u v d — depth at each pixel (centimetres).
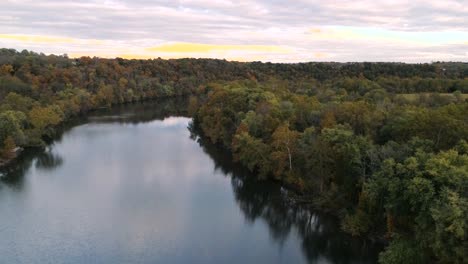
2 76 15425
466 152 5153
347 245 5431
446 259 4166
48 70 17688
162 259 5175
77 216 6359
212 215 6494
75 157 9750
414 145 5669
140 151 10325
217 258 5222
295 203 6625
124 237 5709
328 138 6525
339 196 6119
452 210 3906
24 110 11900
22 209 6612
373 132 7144
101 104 17850
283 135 6975
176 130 13125
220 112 10681
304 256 5269
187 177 8288
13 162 9356
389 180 4878
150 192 7438
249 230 6000
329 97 12062
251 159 7844
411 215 4809
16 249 5338
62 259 5128
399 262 4422
